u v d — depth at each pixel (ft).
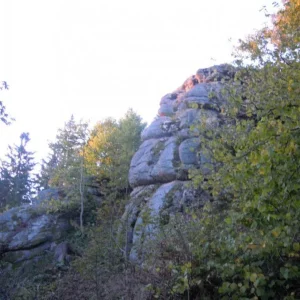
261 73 33.40
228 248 24.49
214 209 31.32
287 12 42.91
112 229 41.04
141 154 67.36
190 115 61.52
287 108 22.48
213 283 27.14
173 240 31.27
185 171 55.88
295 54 31.81
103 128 104.37
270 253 22.88
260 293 21.16
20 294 47.75
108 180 84.17
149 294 30.09
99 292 36.45
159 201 54.08
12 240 71.20
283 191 20.51
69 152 92.38
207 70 69.21
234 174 24.27
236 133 31.14
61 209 76.23
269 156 19.77
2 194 167.02
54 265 62.80
